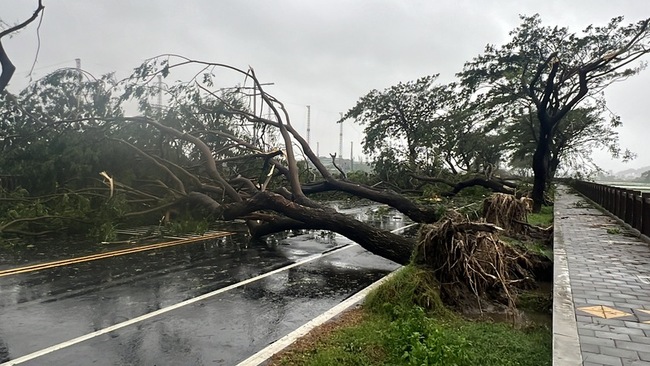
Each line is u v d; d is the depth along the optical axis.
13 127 13.55
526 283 7.46
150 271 8.20
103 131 13.56
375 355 4.36
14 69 12.06
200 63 13.82
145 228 13.53
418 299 5.89
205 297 6.64
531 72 19.45
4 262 8.65
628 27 17.38
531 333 5.31
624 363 3.20
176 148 15.07
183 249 10.55
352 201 26.62
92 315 5.72
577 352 3.36
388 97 37.31
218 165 16.38
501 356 4.35
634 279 5.74
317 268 8.85
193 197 12.73
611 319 4.18
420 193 24.70
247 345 4.80
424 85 37.03
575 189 37.09
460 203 22.05
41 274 7.77
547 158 20.19
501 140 34.50
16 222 10.84
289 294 6.92
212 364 4.31
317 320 5.63
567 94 18.67
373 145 38.00
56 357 4.43
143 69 13.91
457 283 6.60
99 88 14.32
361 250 10.98
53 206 12.50
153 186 13.91
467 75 20.75
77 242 11.02
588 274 6.03
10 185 13.23
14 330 5.15
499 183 21.02
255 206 10.80
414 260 7.00
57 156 12.75
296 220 10.52
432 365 3.88
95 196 12.92
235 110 15.00
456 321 5.62
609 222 12.45
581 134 34.06
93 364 4.29
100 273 7.93
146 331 5.19
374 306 5.98
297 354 4.46
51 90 14.20
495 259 6.82
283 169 15.28
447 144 32.22
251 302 6.45
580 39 18.67
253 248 10.94
